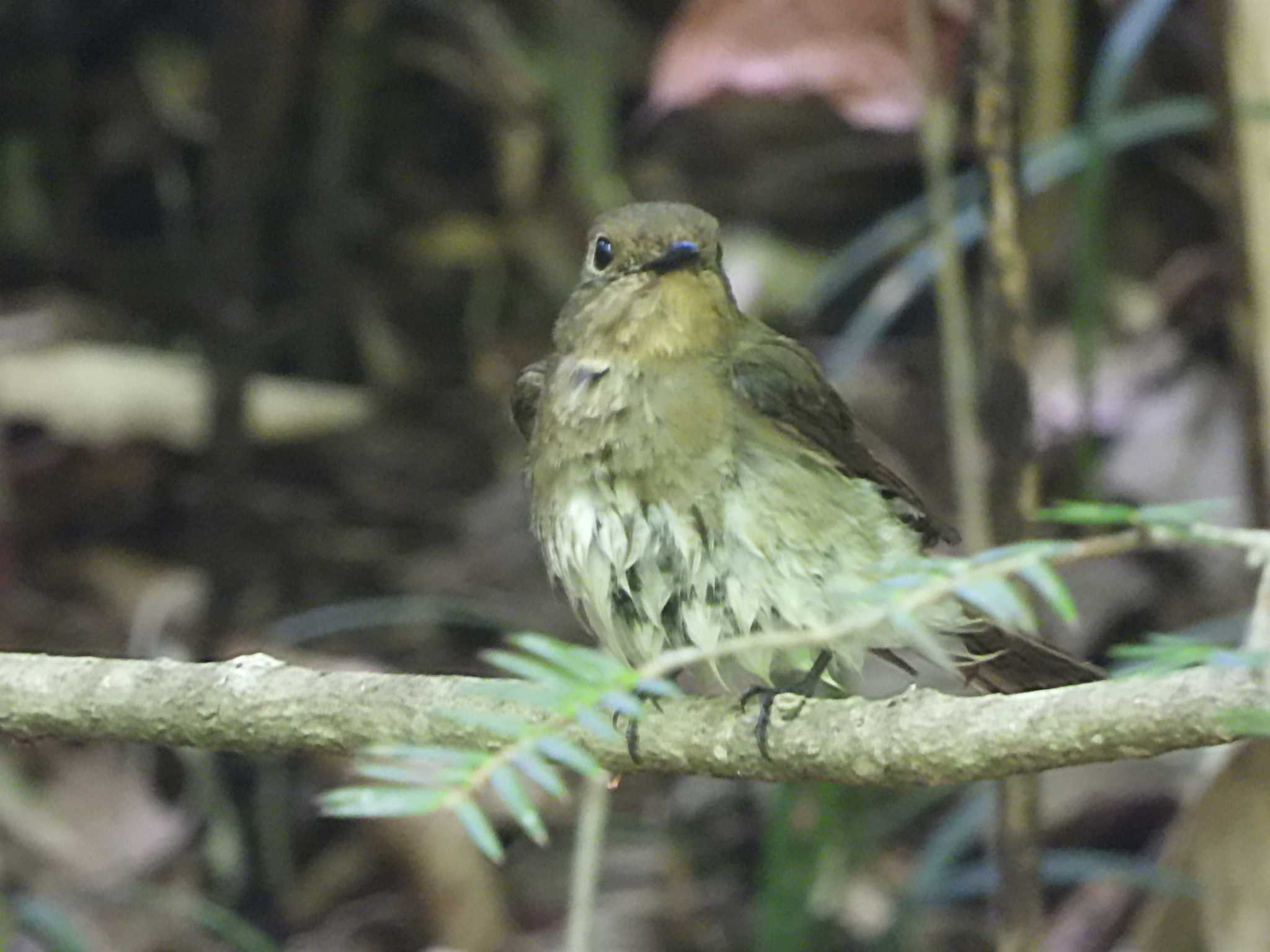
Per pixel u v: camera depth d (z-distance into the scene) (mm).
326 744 6043
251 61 12297
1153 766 11016
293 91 13773
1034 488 7871
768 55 9977
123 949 10852
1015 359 7773
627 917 11148
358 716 5980
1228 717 3887
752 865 11547
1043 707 5176
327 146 14453
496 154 14977
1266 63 8430
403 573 13078
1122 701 5000
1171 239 13719
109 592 12836
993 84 7625
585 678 3871
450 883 11117
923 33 9156
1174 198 13828
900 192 14289
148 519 13414
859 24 9867
